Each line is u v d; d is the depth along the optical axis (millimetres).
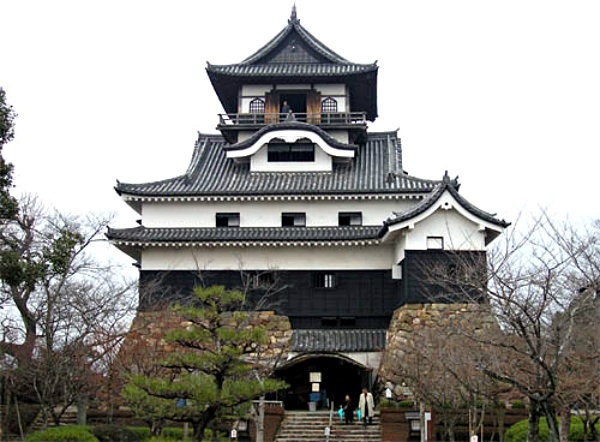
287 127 45375
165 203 43469
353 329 40781
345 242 40469
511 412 32781
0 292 33875
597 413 23078
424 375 28266
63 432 26828
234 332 20828
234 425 32719
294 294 41250
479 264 25203
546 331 17500
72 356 27562
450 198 37125
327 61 51094
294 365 40594
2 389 32188
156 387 19781
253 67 50500
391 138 49906
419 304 36531
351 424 33875
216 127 48438
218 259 41688
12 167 26469
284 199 42938
